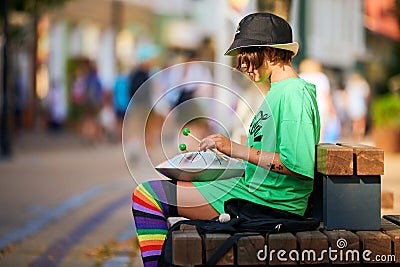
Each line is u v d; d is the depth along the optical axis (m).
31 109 38.09
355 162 6.03
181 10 43.53
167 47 42.78
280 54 6.38
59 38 42.00
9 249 10.68
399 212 8.51
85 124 32.44
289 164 6.02
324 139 18.86
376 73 50.88
